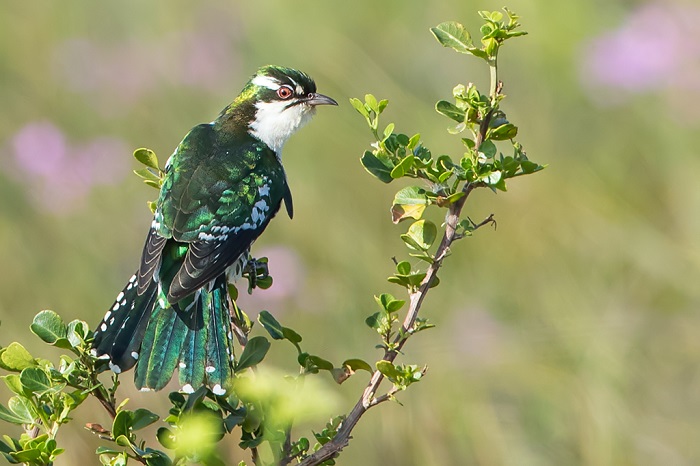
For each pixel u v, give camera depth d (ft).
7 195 46.16
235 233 28.55
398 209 22.80
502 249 43.91
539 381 39.01
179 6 52.90
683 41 47.85
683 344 40.04
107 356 22.00
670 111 47.67
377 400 21.75
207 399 22.97
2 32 52.03
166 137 49.42
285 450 21.86
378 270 43.19
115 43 52.11
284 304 41.91
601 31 50.01
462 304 41.91
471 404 38.19
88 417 36.68
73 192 46.24
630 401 38.75
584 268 43.47
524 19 50.16
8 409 21.24
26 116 49.70
